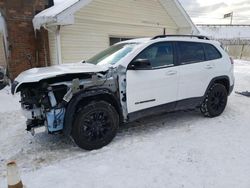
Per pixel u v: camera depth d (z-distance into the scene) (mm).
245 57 31875
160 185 2908
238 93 8016
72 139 3920
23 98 3916
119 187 2895
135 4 11672
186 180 2992
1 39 9633
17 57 9266
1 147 4199
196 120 5215
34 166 3465
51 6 9875
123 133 4535
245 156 3555
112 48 4988
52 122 3691
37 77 3520
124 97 4113
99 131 3928
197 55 5047
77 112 3783
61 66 4301
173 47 4688
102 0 10383
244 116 5461
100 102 3891
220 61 5375
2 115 6094
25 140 4457
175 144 4004
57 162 3555
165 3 12547
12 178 2285
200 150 3766
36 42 9562
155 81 4340
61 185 2969
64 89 3766
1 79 8906
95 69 3918
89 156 3693
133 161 3484
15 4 8922
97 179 3070
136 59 4188
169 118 5379
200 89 5039
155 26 12805
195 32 13664
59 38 8898
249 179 2977
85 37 10172
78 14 9711
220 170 3191
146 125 4949
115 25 11102
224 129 4648
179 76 4645
